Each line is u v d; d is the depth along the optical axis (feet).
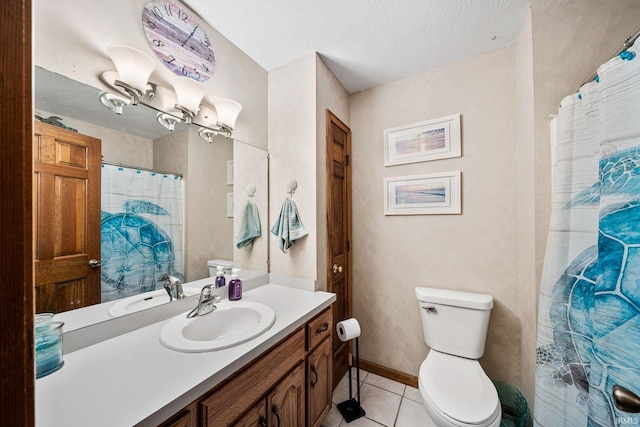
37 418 1.79
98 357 2.59
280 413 3.19
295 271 5.24
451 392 3.68
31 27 1.12
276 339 3.09
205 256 4.34
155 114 3.64
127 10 3.30
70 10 2.79
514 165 4.78
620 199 2.43
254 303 4.04
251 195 5.27
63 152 2.78
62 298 2.72
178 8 3.91
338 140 6.04
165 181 3.79
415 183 5.72
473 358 4.56
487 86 5.04
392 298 6.01
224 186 4.72
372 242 6.29
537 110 3.88
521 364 4.64
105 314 3.03
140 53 3.18
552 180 3.58
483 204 5.06
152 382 2.18
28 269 1.06
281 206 5.41
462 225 5.25
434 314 4.92
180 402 2.02
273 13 4.12
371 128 6.35
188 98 3.90
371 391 5.49
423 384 3.89
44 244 2.62
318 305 4.13
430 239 5.57
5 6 1.02
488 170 5.02
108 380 2.21
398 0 3.82
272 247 5.56
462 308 4.71
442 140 5.43
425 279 5.61
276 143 5.57
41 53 2.61
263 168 5.55
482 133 5.08
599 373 2.49
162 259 3.72
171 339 2.87
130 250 3.35
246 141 5.18
